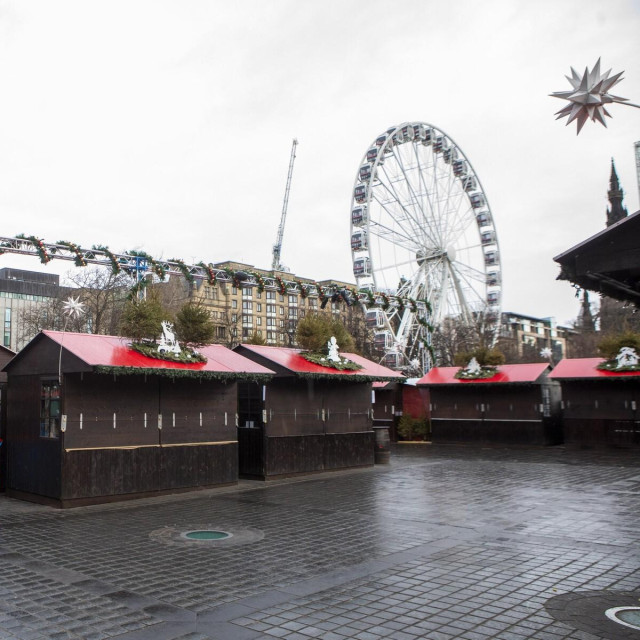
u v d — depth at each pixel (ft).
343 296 113.70
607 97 17.93
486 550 34.42
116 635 22.44
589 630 22.47
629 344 96.37
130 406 53.78
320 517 44.42
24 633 22.62
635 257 19.48
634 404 95.71
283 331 224.94
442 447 105.09
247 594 27.07
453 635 22.17
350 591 27.35
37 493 51.49
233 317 264.52
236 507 48.73
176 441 56.59
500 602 25.64
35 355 53.47
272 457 65.10
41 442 51.65
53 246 78.69
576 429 100.27
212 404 59.77
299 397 68.80
